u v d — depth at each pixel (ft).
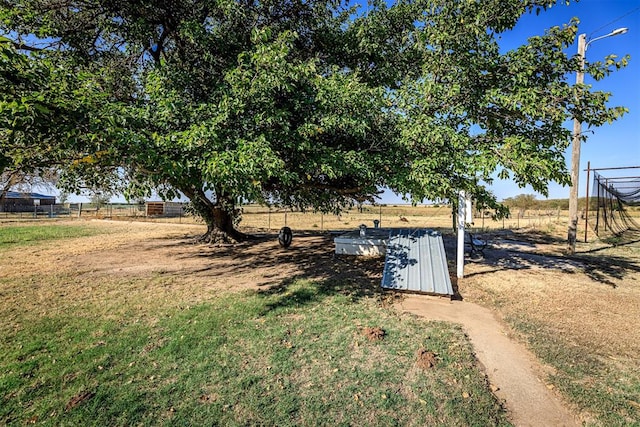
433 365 10.59
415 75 23.98
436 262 20.61
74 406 8.32
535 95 16.26
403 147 18.76
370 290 19.35
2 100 9.82
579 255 32.07
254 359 10.87
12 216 92.43
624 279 22.50
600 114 15.81
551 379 9.98
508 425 7.98
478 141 18.47
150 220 82.28
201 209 39.83
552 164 15.75
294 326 13.66
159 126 15.49
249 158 13.41
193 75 20.90
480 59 17.62
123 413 8.11
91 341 12.10
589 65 16.60
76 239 43.14
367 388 9.36
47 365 10.29
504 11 17.40
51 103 10.22
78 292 18.70
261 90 15.33
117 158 13.19
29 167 12.37
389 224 69.31
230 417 8.05
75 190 25.20
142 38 23.97
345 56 26.58
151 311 15.47
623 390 9.37
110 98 19.80
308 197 30.58
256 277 22.72
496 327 14.03
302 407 8.48
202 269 25.38
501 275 23.61
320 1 25.36
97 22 23.48
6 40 9.21
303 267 26.14
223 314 15.01
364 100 16.99
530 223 67.92
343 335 12.82
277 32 23.21
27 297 17.65
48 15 20.58
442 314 15.51
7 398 8.60
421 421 8.05
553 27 16.74
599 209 49.39
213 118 15.55
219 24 23.72
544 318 15.06
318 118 17.51
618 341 12.54
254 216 98.22
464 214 22.65
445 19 18.28
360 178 22.49
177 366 10.36
